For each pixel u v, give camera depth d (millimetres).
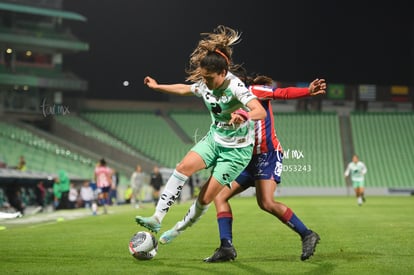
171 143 95750
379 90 108062
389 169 94938
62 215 38719
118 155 85500
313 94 13336
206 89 12641
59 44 84125
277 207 14023
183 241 19203
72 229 25016
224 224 14211
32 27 84562
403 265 13367
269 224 27391
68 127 86250
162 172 79188
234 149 12797
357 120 104750
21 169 55469
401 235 21344
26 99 83250
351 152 97875
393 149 98688
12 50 81500
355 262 13891
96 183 41562
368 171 94375
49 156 72438
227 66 12109
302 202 59812
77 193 57469
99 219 33094
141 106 103750
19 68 83688
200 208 13102
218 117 12656
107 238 20531
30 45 82312
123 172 79688
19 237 20938
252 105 11773
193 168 12852
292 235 21391
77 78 88938
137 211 45094
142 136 96312
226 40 12188
